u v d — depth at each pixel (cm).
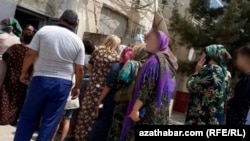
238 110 349
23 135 343
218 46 318
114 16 1064
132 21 1138
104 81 464
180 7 1362
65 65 351
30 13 773
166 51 335
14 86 509
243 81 354
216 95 302
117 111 380
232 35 1095
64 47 348
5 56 502
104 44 476
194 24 1225
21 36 550
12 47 505
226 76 314
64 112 451
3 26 531
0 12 698
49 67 344
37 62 348
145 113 321
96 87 462
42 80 341
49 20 812
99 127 416
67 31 354
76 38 359
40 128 343
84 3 911
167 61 332
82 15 910
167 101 326
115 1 1046
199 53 1241
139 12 1160
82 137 469
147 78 315
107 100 418
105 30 1033
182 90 1445
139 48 392
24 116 346
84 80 518
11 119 512
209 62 321
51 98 346
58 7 830
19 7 748
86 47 534
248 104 346
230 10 1089
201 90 309
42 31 346
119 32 1097
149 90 316
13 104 511
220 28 1098
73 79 399
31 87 347
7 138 464
